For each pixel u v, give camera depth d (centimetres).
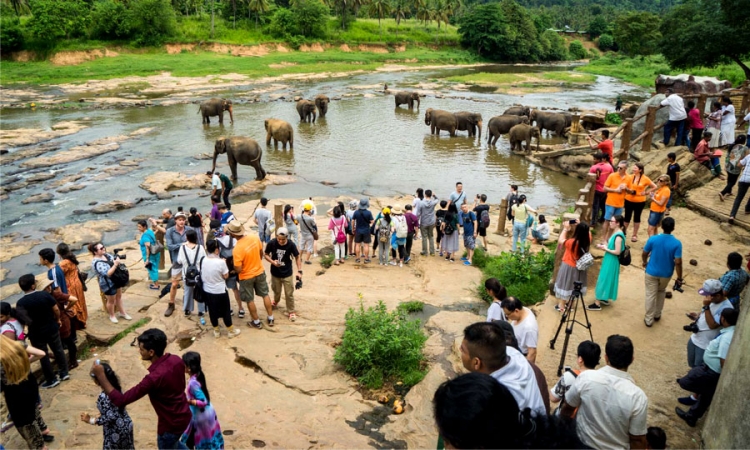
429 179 2227
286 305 990
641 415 435
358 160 2527
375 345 818
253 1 7412
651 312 810
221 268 859
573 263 846
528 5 16250
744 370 465
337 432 679
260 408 725
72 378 799
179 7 7569
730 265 701
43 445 624
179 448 541
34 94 4412
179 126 3191
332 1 8694
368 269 1284
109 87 4853
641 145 1662
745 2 3484
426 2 10056
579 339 788
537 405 375
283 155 2603
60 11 5891
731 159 1310
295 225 1312
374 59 7819
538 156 2483
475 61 8850
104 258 942
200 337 909
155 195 1972
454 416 243
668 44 4053
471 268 1282
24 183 2066
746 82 2248
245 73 5984
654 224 1149
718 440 491
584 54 11056
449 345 888
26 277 741
